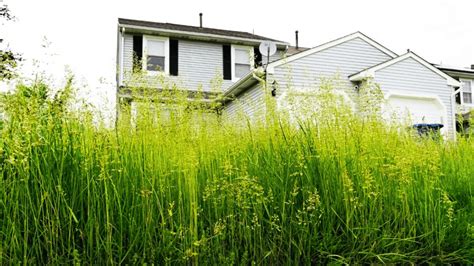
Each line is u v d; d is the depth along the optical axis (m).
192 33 20.09
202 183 2.84
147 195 2.43
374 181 3.04
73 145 2.60
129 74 2.94
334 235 2.86
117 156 2.60
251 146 3.28
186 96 3.04
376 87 3.52
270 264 2.71
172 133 2.79
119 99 3.03
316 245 2.79
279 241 2.76
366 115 3.50
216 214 2.64
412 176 3.36
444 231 3.05
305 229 2.74
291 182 2.96
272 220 2.82
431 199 3.15
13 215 2.28
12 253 2.23
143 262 2.37
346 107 3.46
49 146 2.51
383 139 3.49
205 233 2.62
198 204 2.72
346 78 17.27
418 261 3.06
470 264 3.10
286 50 21.80
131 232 2.44
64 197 2.40
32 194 2.40
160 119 2.84
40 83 2.64
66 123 2.64
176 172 2.72
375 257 2.88
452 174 3.89
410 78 17.62
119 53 19.02
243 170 2.76
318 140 3.17
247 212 2.77
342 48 17.47
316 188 2.91
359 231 2.84
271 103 3.37
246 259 2.58
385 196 3.09
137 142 2.81
